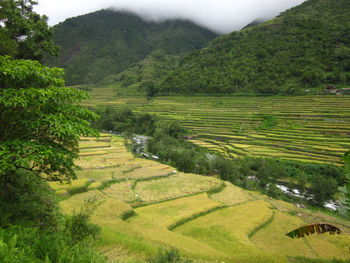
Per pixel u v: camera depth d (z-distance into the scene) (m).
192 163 63.19
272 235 29.83
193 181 47.44
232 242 25.20
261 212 35.72
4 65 7.14
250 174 62.62
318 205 51.41
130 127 107.12
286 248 26.92
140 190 39.94
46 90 7.45
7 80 7.45
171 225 28.02
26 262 5.04
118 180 42.00
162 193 39.38
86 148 67.44
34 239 6.45
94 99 168.50
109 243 14.58
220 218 32.19
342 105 88.31
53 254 5.98
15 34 21.16
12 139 7.08
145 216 28.70
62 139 8.38
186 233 26.94
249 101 120.38
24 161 6.12
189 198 38.19
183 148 77.38
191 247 21.09
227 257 17.86
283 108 96.12
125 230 22.05
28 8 24.39
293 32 170.25
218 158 63.56
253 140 81.44
